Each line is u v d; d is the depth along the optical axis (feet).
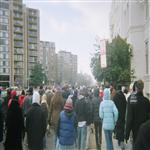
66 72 523.70
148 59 87.30
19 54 421.18
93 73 98.68
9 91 45.16
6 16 401.70
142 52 94.12
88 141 39.29
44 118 30.07
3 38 398.62
